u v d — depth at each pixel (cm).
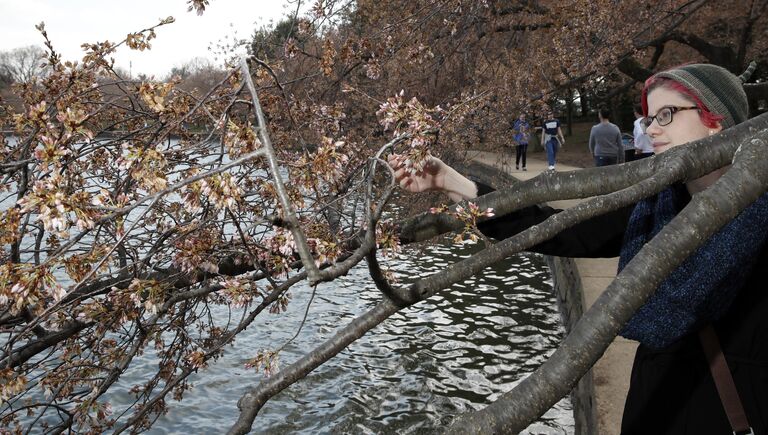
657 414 143
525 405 82
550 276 1243
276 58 394
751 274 138
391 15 686
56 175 142
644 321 141
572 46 901
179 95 244
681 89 150
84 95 257
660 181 113
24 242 420
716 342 138
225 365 863
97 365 241
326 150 179
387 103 167
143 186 148
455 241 152
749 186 93
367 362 862
